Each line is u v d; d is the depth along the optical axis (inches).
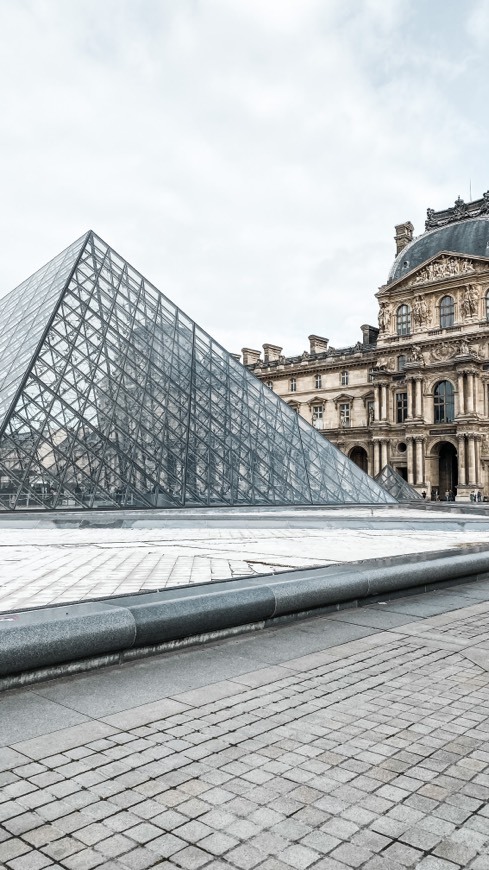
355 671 404.2
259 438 1926.7
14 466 1398.9
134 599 469.7
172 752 285.1
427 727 315.6
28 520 1327.5
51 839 218.5
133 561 789.2
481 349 3986.2
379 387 4448.8
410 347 4298.7
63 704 345.1
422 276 4274.1
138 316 2011.6
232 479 1743.4
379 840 219.8
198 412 1829.5
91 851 212.1
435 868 205.3
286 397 5196.9
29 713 331.6
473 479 3895.2
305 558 820.6
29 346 1702.8
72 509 1414.9
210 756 281.6
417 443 4148.6
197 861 207.8
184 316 2186.3
